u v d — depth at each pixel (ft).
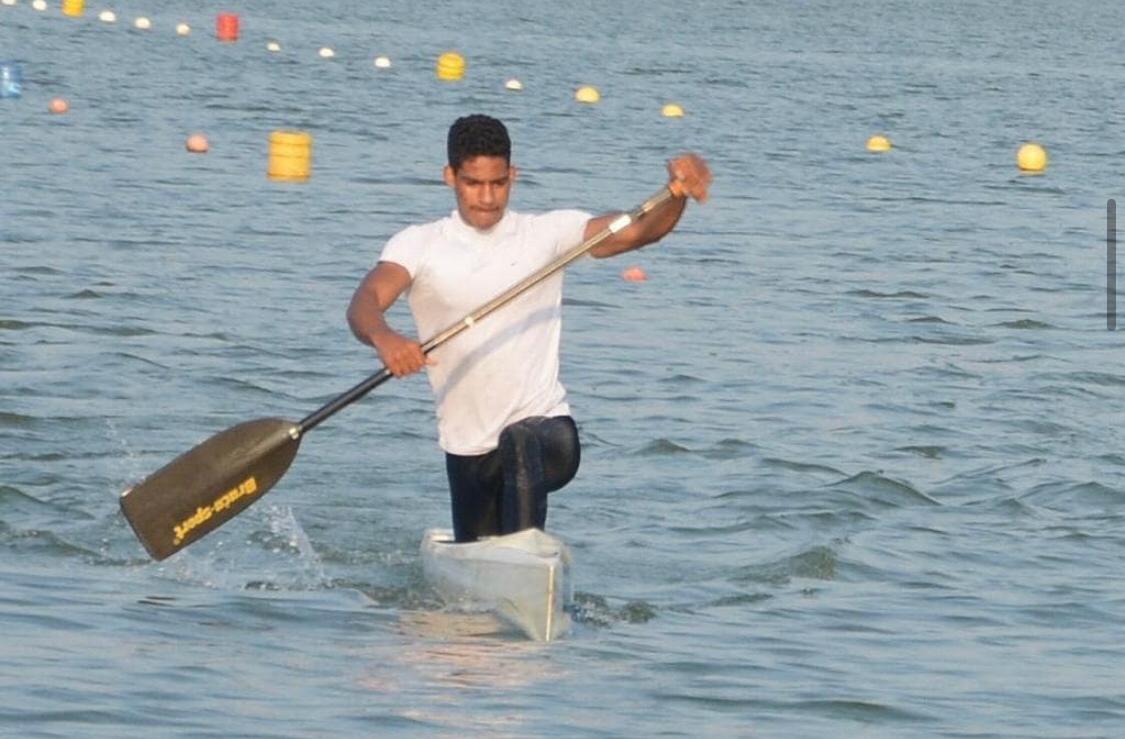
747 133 325.62
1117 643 77.82
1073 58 568.41
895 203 249.55
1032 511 102.06
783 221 224.33
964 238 220.64
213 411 118.11
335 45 458.09
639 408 125.29
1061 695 70.28
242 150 260.83
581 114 340.18
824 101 392.47
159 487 79.25
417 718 64.34
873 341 154.51
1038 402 133.49
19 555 85.40
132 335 139.74
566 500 100.89
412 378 130.82
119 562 85.15
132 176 226.58
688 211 225.97
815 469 110.01
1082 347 156.76
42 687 65.26
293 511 95.76
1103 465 114.21
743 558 90.33
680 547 92.22
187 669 68.69
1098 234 229.66
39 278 159.22
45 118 280.31
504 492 77.41
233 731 61.93
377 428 116.26
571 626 76.95
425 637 75.05
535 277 74.95
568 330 151.12
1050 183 281.74
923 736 65.05
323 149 267.59
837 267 192.44
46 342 135.33
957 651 75.87
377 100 341.62
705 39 558.15
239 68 384.06
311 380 128.98
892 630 78.74
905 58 529.04
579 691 68.44
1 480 98.63
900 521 98.78
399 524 94.48
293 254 180.86
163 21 490.08
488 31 538.88
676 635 76.89
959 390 136.56
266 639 73.67
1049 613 82.17
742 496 102.94
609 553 90.43
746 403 128.36
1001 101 416.05
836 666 73.15
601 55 478.18
